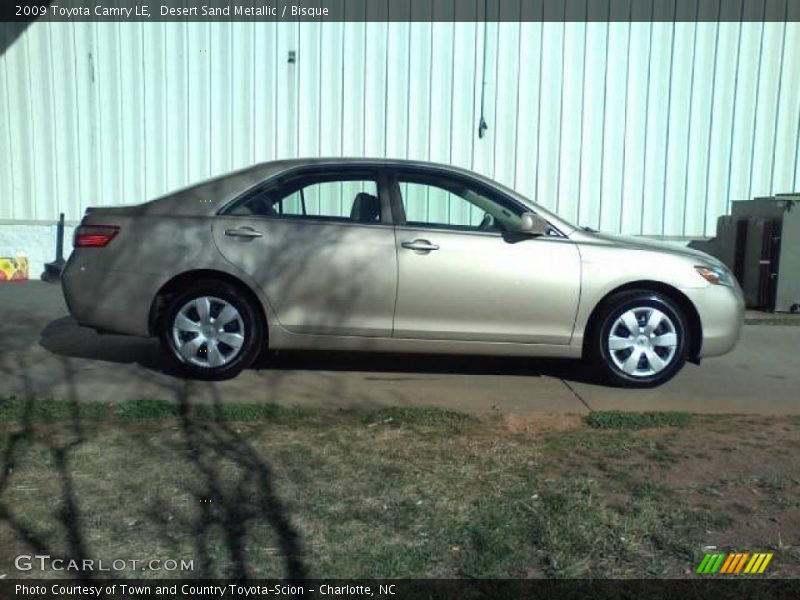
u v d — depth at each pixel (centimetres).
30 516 371
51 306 920
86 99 1123
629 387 609
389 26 1085
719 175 1098
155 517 373
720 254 1065
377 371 654
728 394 600
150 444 463
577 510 383
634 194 1102
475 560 339
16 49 1118
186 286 594
